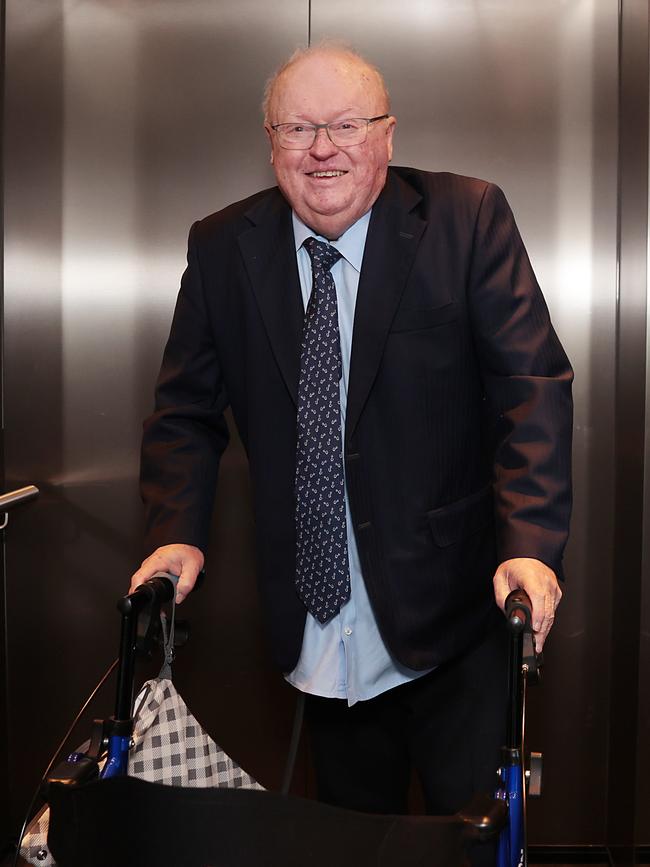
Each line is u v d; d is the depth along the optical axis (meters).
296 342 1.62
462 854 0.99
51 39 2.47
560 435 1.49
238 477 2.56
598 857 2.54
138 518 2.55
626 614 2.32
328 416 1.59
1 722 2.52
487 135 2.44
